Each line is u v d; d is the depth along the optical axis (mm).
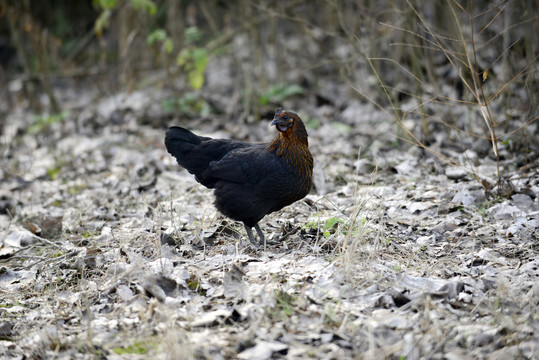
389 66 17062
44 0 25812
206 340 6160
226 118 16891
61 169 14117
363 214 9391
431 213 9453
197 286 7359
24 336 6773
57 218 10523
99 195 12078
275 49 18656
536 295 6590
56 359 6199
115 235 9508
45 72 19062
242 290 6969
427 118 13930
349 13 17438
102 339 6441
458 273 7461
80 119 18141
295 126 8453
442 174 11258
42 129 17578
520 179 10359
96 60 22859
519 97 13484
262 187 8516
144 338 6387
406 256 8008
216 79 20672
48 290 7980
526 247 8047
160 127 16750
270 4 18141
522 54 14344
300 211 9945
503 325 6102
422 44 14406
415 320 6254
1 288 8273
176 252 8477
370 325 6207
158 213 10008
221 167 8703
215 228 9328
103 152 14891
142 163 13516
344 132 14703
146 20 20000
